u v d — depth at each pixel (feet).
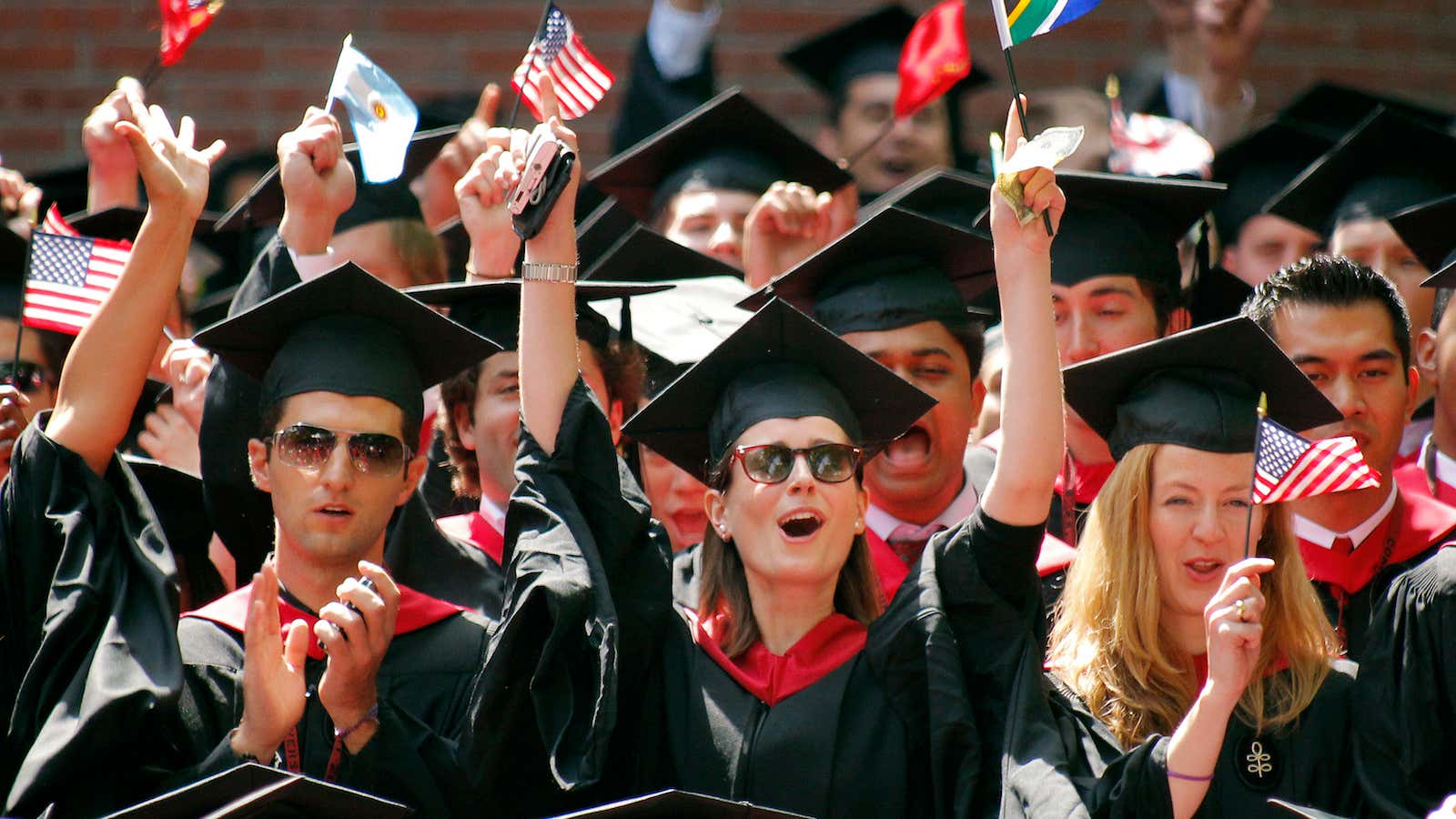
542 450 62.85
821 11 124.77
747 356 64.39
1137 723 62.23
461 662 65.67
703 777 61.46
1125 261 80.59
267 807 52.95
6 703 61.77
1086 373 66.44
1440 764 59.72
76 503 61.46
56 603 59.72
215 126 123.95
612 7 124.77
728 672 62.90
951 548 61.72
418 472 66.08
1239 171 106.52
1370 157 91.61
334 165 71.82
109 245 70.08
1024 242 59.82
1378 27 127.03
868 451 68.03
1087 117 112.06
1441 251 84.94
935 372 75.15
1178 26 114.93
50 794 57.41
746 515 62.39
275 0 124.57
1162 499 63.82
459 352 67.62
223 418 69.62
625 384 75.10
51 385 78.48
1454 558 61.16
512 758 62.49
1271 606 63.10
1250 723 61.77
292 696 58.23
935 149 108.68
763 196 91.15
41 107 123.75
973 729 59.47
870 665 62.23
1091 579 64.23
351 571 64.34
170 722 60.70
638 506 63.10
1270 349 64.28
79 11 124.16
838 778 60.80
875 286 75.56
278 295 64.95
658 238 86.84
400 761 59.47
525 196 63.31
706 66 113.29
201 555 74.79
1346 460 58.90
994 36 124.98
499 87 124.26
